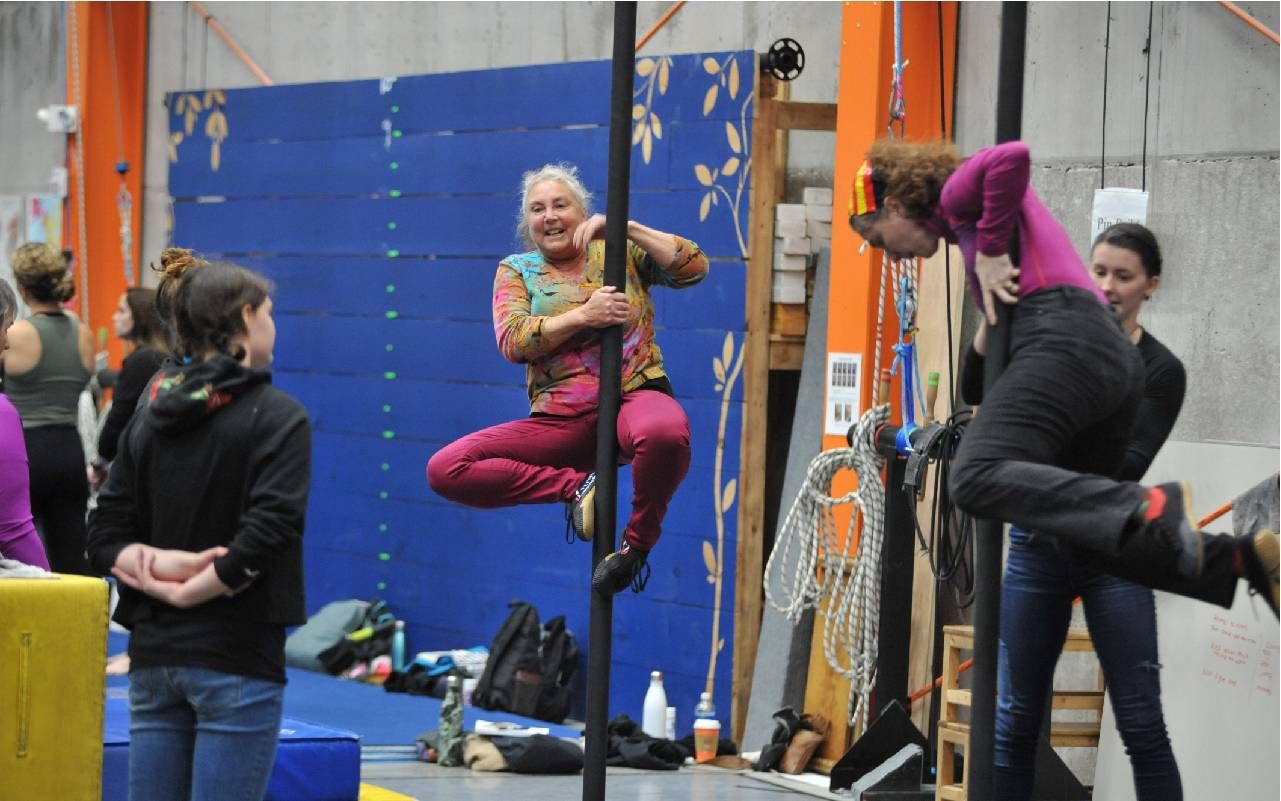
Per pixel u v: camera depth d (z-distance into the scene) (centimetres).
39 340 945
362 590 1200
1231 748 727
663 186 1011
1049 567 539
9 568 571
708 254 988
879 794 812
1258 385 778
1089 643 796
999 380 439
